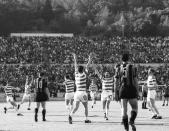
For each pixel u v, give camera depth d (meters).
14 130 27.47
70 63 128.38
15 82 104.00
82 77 32.19
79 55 135.25
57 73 112.31
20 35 170.75
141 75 113.38
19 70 115.69
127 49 142.75
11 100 46.50
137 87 23.16
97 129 27.72
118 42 151.38
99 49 141.62
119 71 23.45
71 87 41.66
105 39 160.50
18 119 37.12
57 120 35.69
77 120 35.28
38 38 151.12
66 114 43.44
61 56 133.38
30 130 27.41
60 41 148.50
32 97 76.44
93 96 59.66
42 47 140.50
